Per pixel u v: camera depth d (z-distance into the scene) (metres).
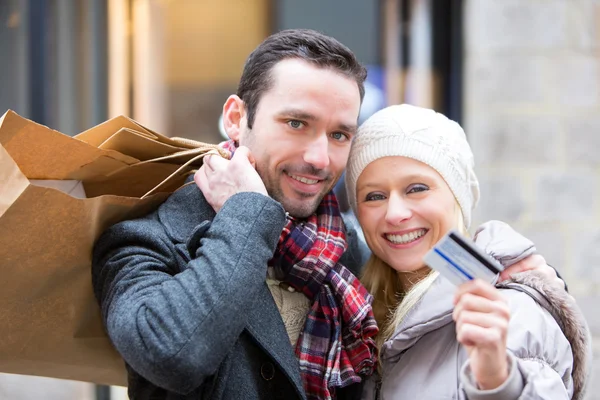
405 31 3.50
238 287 1.51
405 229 1.82
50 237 1.60
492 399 1.40
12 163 1.51
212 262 1.53
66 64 3.36
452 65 3.43
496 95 3.36
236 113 1.88
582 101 3.36
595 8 3.36
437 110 3.44
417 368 1.71
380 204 1.86
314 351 1.75
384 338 1.84
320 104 1.73
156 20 3.47
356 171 1.87
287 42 1.78
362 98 1.86
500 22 3.35
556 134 3.36
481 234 1.84
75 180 1.71
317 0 3.54
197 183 1.75
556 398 1.51
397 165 1.81
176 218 1.73
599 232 3.35
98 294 1.69
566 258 3.35
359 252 2.05
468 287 1.40
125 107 3.43
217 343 1.48
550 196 3.35
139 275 1.60
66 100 3.37
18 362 1.72
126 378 1.90
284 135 1.75
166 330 1.47
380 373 1.82
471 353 1.41
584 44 3.36
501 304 1.39
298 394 1.65
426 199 1.81
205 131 3.54
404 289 1.90
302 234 1.78
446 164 1.82
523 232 3.35
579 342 1.71
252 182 1.67
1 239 1.54
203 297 1.49
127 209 1.70
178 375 1.46
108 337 1.79
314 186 1.79
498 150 3.35
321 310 1.78
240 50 3.55
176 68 3.52
